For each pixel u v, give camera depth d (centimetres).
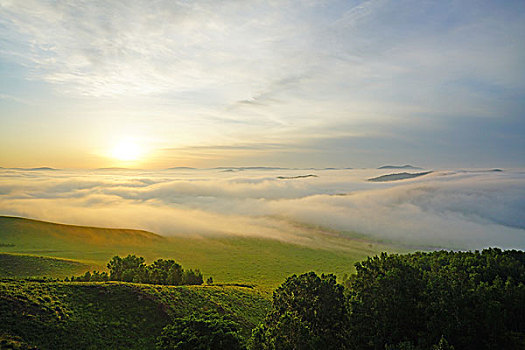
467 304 3906
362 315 3906
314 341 3584
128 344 4744
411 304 3903
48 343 4188
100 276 8338
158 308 5709
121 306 5522
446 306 3853
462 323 3678
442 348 3219
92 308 5241
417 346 3372
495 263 6178
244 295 7900
